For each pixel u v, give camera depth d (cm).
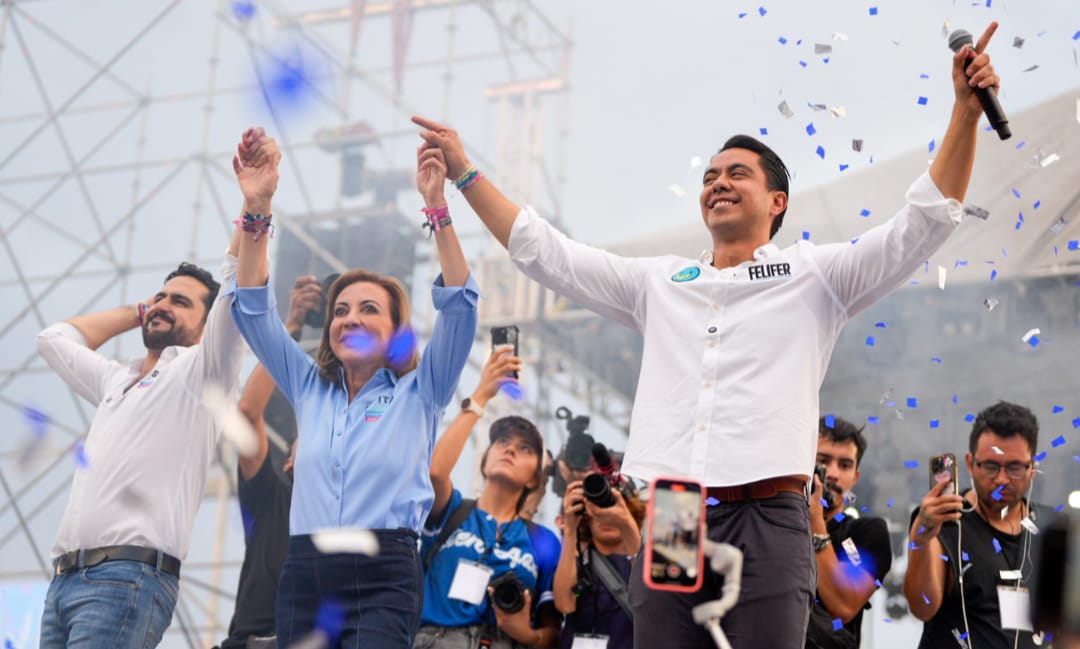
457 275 336
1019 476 381
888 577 611
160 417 382
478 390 407
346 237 891
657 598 257
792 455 260
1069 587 237
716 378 269
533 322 849
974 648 373
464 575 389
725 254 290
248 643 405
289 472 449
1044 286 742
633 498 384
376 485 328
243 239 358
